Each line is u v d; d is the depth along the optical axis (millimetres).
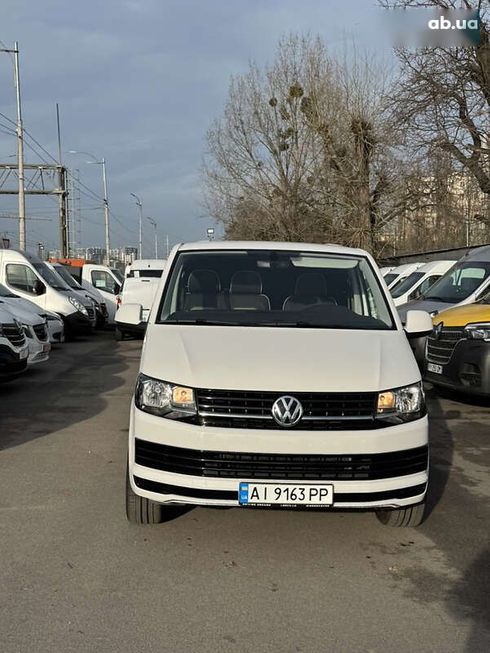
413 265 19094
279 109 33281
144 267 20953
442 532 4539
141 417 4000
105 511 4824
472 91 18625
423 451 4055
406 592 3660
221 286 5289
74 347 16750
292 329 4730
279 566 3957
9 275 18062
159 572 3848
